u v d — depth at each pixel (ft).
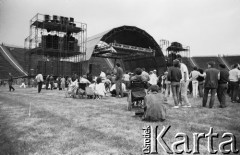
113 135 19.80
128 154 15.52
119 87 53.98
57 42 112.78
